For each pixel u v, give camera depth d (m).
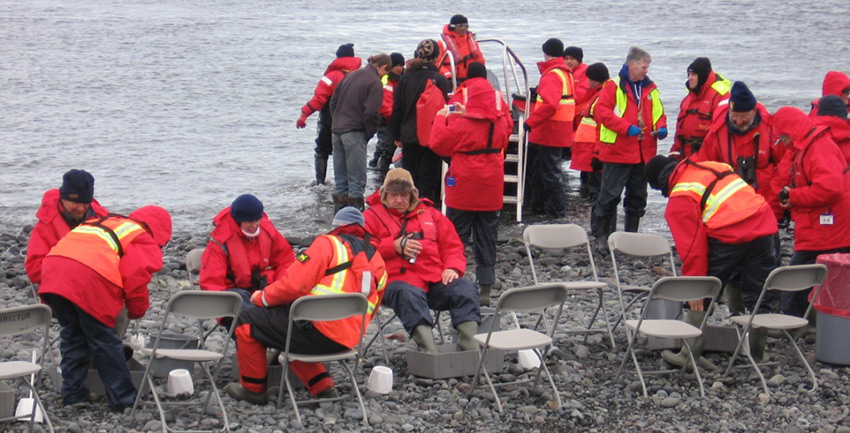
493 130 9.82
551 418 7.07
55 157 18.97
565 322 9.42
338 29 47.88
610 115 11.66
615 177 11.87
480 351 7.81
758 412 7.22
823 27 50.91
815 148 8.36
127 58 34.31
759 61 35.91
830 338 8.11
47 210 7.30
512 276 11.18
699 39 44.25
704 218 7.84
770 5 67.06
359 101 13.78
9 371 6.30
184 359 6.75
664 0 73.12
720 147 9.32
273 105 25.52
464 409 7.21
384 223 8.09
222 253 7.90
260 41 41.16
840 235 8.45
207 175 17.48
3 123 22.33
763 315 7.96
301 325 6.91
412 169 13.19
